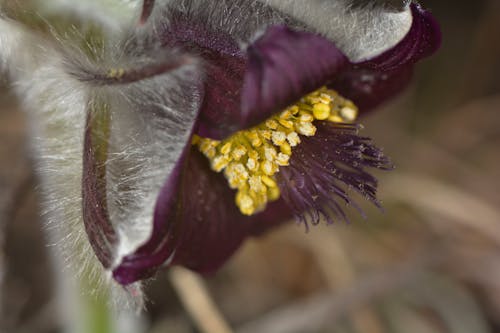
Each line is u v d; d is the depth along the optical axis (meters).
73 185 0.13
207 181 0.13
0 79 0.14
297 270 0.18
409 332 0.17
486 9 0.20
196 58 0.12
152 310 0.18
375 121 0.19
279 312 0.17
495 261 0.18
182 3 0.13
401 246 0.18
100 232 0.12
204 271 0.14
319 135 0.13
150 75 0.12
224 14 0.13
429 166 0.19
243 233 0.14
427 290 0.17
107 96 0.12
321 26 0.12
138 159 0.12
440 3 0.20
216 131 0.12
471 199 0.18
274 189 0.14
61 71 0.13
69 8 0.13
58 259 0.16
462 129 0.20
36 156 0.14
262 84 0.12
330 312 0.17
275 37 0.12
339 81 0.14
